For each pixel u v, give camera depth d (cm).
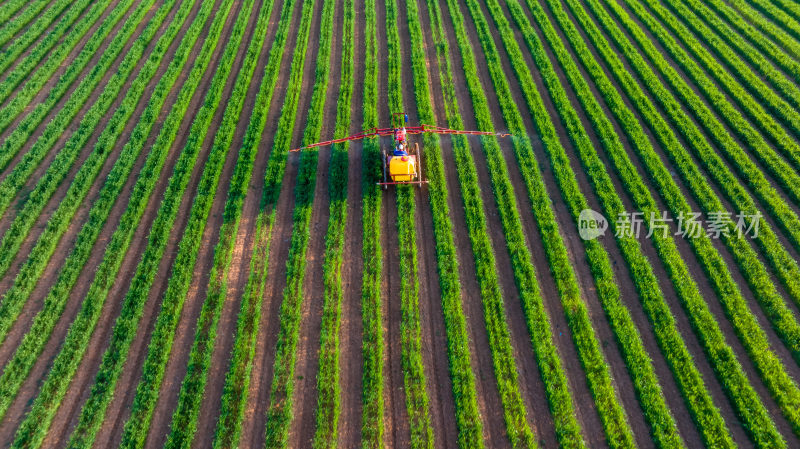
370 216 1588
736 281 1426
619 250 1506
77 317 1328
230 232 1562
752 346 1245
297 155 1827
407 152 1614
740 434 1122
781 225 1559
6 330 1320
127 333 1302
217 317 1333
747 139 1823
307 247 1527
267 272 1458
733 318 1313
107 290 1405
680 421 1148
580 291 1401
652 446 1110
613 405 1155
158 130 1922
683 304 1360
